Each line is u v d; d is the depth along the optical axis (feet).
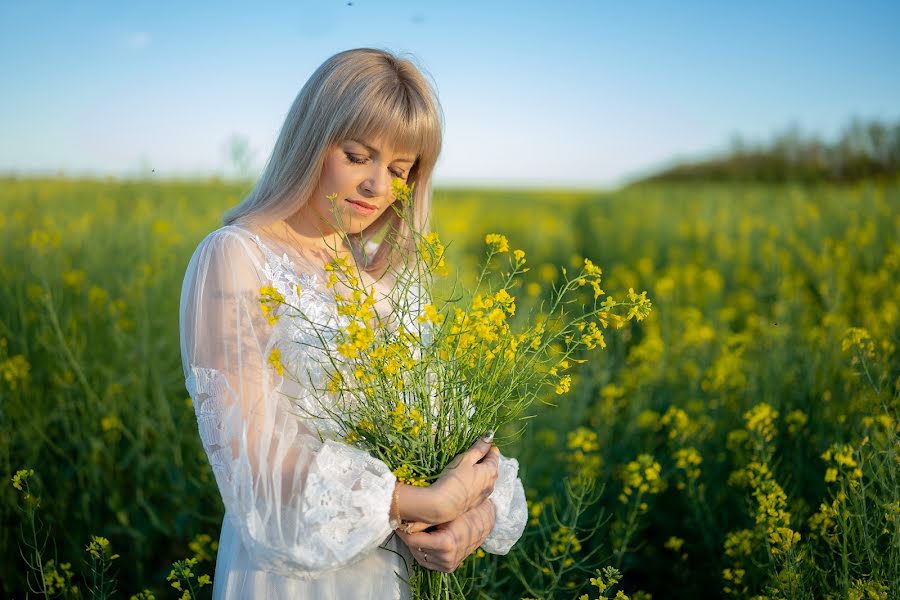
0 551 7.94
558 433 9.77
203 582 6.09
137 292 11.66
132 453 8.99
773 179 42.39
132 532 8.29
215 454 4.23
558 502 8.38
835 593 6.20
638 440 9.78
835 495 7.40
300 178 4.72
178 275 12.59
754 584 7.30
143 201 17.26
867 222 21.47
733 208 29.45
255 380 4.27
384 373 4.39
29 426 9.05
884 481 6.37
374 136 4.60
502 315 4.52
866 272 18.03
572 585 6.73
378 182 4.70
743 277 20.57
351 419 4.54
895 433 6.84
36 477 8.17
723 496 8.68
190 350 4.46
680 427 8.92
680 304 18.57
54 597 7.37
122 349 10.59
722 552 7.99
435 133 4.90
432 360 4.53
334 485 4.11
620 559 7.32
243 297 4.41
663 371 11.56
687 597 7.91
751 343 12.32
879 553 6.22
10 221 15.42
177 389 10.50
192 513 8.50
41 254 11.59
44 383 10.52
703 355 12.20
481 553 6.40
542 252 27.61
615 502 8.87
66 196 18.66
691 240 26.94
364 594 4.52
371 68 4.67
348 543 4.06
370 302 4.34
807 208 25.70
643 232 29.12
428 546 4.39
